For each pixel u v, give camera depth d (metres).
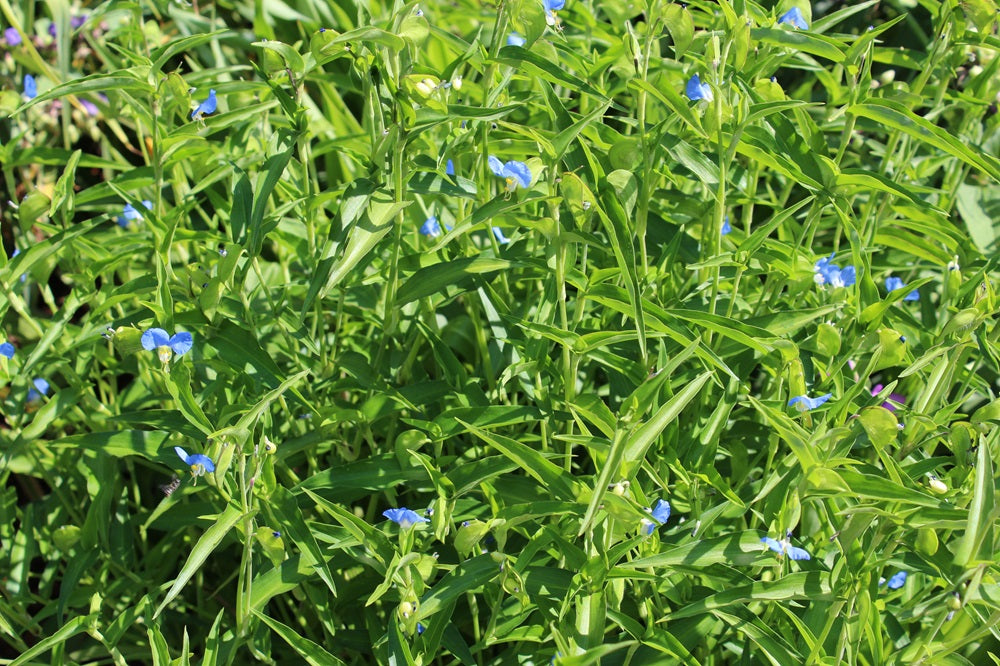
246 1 1.71
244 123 1.29
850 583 1.04
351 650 1.23
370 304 1.24
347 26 1.55
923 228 1.22
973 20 1.16
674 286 1.20
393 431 1.21
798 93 1.48
